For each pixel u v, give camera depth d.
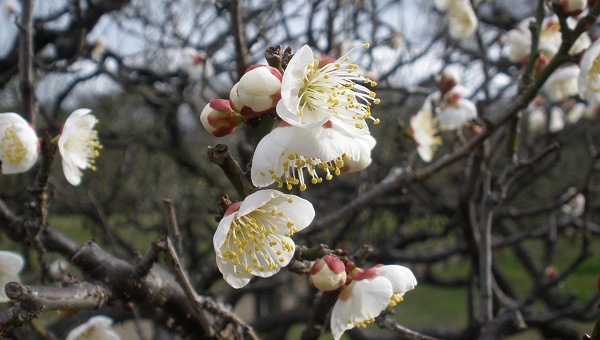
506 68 4.03
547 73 2.04
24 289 1.23
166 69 5.34
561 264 10.98
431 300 9.61
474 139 2.33
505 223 6.09
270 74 1.23
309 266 1.52
